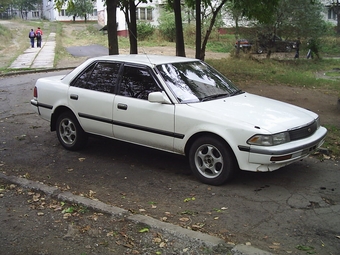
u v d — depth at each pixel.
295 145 5.32
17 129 8.73
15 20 63.69
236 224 4.54
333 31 41.31
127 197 5.33
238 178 5.90
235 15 26.05
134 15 15.02
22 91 13.62
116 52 11.34
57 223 4.63
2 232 4.45
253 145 5.19
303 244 4.09
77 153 7.13
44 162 6.70
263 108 5.84
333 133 8.07
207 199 5.22
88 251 4.04
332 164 6.52
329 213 4.81
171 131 5.82
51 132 8.50
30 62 23.16
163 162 6.67
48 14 73.88
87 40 39.31
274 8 15.15
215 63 21.17
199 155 5.71
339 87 14.64
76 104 6.86
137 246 4.10
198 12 15.58
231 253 3.85
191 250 3.97
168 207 5.01
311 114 6.11
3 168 6.42
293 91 13.58
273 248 4.00
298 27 26.45
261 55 28.47
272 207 4.97
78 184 5.79
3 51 29.70
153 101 5.79
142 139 6.17
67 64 22.52
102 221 4.63
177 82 6.09
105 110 6.48
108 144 7.62
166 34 40.12
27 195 5.40
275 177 5.95
